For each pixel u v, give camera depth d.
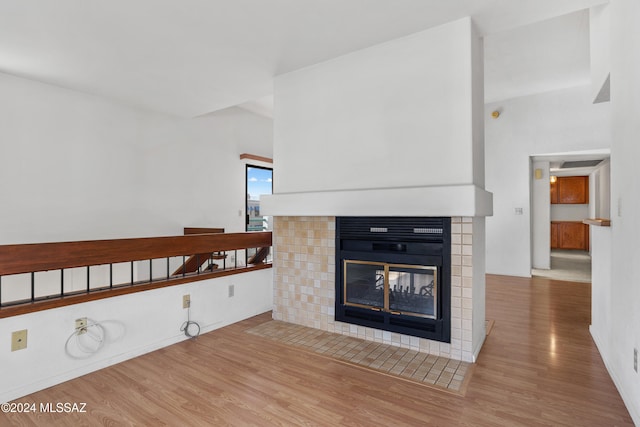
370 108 2.87
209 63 3.18
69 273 3.95
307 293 3.33
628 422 1.78
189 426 1.79
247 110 6.12
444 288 2.56
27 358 2.11
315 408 1.95
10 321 2.05
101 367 2.45
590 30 2.95
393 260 2.76
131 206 4.45
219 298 3.30
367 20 2.48
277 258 3.54
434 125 2.57
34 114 3.60
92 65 3.22
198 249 3.16
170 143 4.92
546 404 1.95
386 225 2.82
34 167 3.61
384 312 2.82
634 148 1.76
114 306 2.53
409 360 2.55
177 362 2.55
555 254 8.43
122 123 4.36
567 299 4.20
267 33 2.65
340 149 3.03
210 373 2.37
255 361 2.56
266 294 3.84
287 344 2.88
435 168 2.56
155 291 2.78
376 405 1.97
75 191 3.93
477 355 2.60
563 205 9.70
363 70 2.91
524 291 4.59
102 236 4.16
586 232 9.20
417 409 1.93
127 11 2.33
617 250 2.08
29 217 3.58
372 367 2.44
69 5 2.25
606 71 2.46
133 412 1.92
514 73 4.37
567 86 4.90
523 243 5.50
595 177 8.06
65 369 2.27
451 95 2.51
